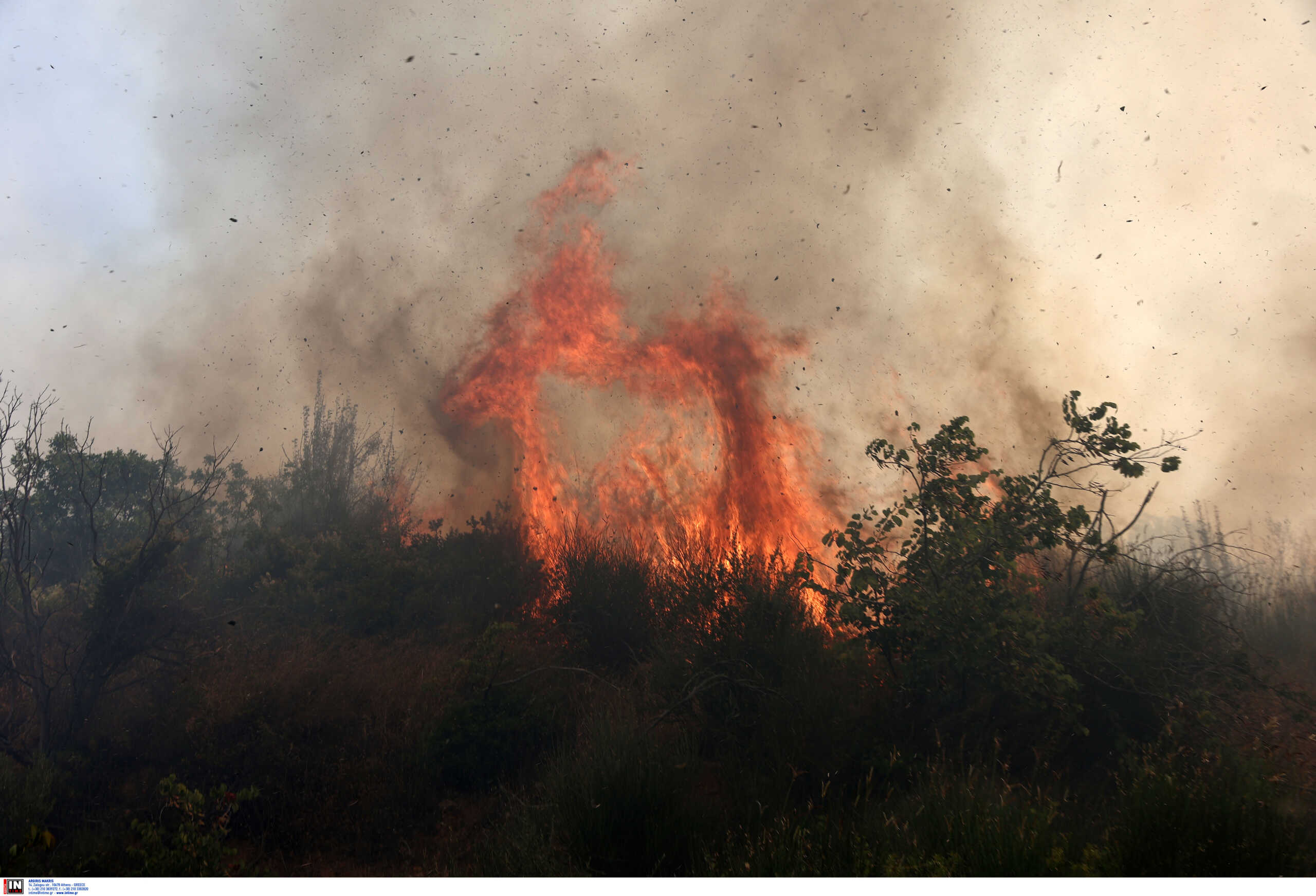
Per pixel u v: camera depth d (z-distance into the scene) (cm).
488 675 602
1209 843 360
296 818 493
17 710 609
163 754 568
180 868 420
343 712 602
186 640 681
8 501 689
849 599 586
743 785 472
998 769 481
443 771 543
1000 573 551
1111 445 589
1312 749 482
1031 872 357
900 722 525
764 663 576
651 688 618
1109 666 523
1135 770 445
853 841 392
